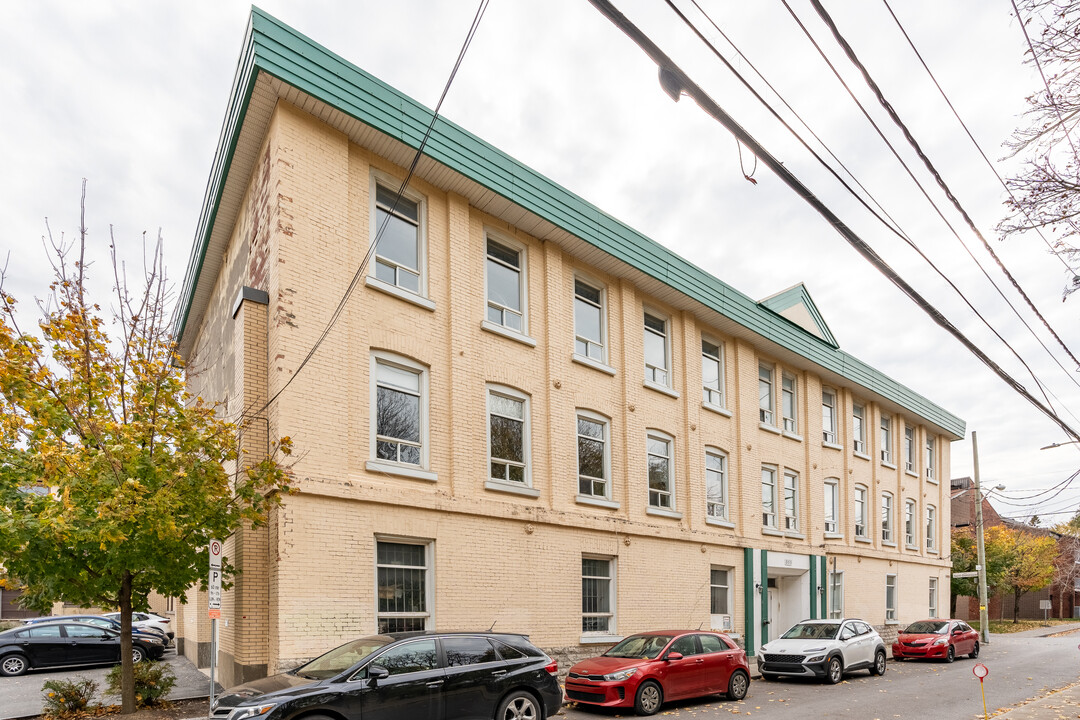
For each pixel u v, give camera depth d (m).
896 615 31.03
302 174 13.52
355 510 13.26
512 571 15.74
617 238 19.05
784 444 25.73
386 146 14.68
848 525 28.22
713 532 21.62
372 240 14.74
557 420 17.55
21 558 10.90
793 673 18.06
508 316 17.31
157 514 10.66
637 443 19.72
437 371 15.30
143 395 11.68
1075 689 16.78
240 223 16.55
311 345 13.23
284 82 12.85
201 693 13.89
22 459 11.12
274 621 12.12
